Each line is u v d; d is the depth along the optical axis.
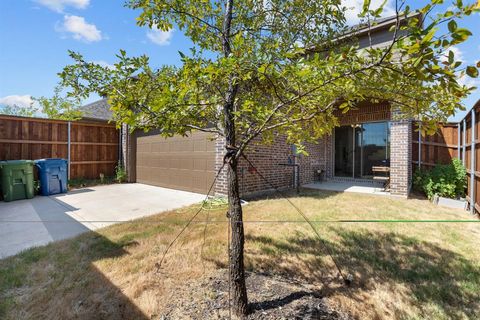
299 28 2.86
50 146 9.09
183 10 2.59
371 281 2.82
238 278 2.25
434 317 2.27
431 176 7.37
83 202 6.82
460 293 2.60
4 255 3.35
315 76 1.68
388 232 4.30
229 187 2.41
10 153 8.14
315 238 4.01
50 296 2.45
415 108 2.02
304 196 7.52
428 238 4.04
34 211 5.81
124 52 2.19
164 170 9.38
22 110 16.08
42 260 3.19
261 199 6.99
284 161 8.68
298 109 2.43
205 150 7.72
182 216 5.26
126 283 2.69
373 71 1.52
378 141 10.95
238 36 1.85
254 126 2.51
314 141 2.60
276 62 1.84
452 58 1.18
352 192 8.33
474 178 5.64
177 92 1.88
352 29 2.77
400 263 3.22
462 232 4.34
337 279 2.87
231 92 2.41
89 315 2.20
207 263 3.16
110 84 2.30
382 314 2.29
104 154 10.78
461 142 7.39
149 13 2.55
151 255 3.36
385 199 7.14
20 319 2.13
